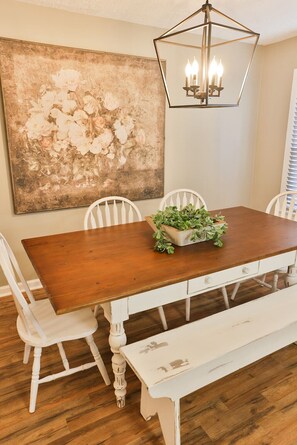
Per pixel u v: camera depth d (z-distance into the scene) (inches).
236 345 57.8
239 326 63.4
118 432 60.6
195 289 62.4
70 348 84.4
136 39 113.5
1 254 59.7
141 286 54.9
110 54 108.2
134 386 71.6
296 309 69.0
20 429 61.2
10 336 89.0
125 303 56.2
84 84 106.3
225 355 56.4
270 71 144.2
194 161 140.2
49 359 80.1
